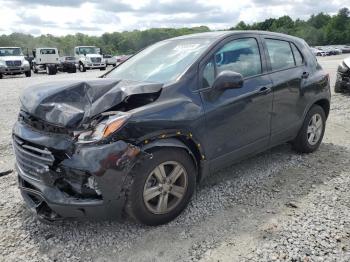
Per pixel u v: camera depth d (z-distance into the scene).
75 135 2.93
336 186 4.09
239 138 3.97
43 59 29.31
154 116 3.13
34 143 3.04
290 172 4.54
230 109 3.77
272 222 3.36
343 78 9.84
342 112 7.91
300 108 4.80
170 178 3.32
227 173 4.55
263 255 2.89
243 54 4.17
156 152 3.16
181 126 3.29
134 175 3.06
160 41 4.84
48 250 3.05
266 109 4.25
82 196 2.97
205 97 3.60
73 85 3.24
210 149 3.64
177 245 3.08
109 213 3.04
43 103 3.12
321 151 5.33
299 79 4.73
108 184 2.92
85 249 3.06
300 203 3.71
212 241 3.11
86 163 2.86
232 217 3.49
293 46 4.94
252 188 4.11
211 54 3.83
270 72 4.40
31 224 3.44
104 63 32.06
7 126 7.12
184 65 3.72
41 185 3.05
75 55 33.53
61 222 3.44
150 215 3.23
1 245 3.12
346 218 3.38
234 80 3.51
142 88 3.23
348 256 2.84
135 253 2.99
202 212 3.60
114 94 3.09
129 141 2.99
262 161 4.93
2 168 4.83
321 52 62.44
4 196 4.02
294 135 4.90
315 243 3.01
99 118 3.01
